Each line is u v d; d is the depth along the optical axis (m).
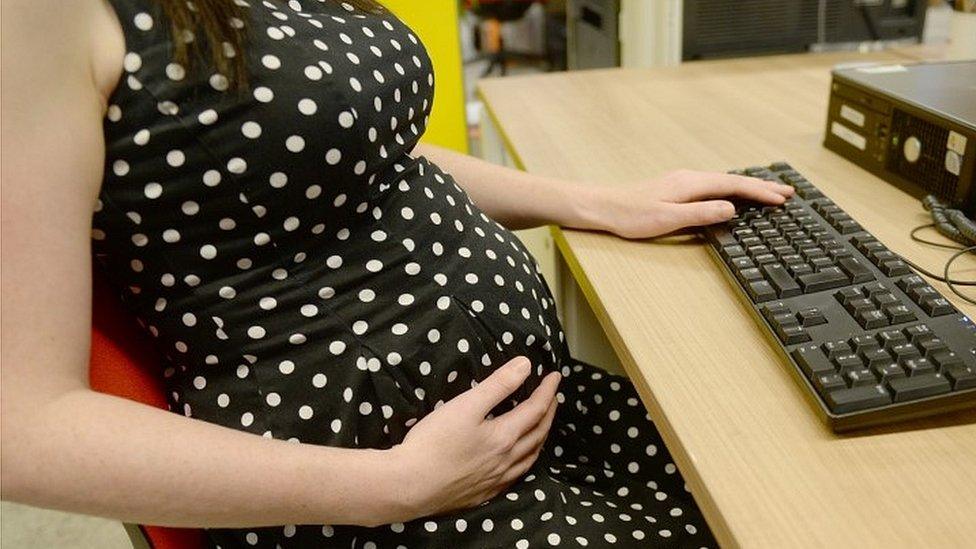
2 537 1.53
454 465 0.57
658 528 0.63
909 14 1.49
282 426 0.58
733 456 0.47
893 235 0.73
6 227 0.43
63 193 0.45
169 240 0.54
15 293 0.43
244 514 0.49
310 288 0.58
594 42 1.77
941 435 0.47
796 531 0.41
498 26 4.36
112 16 0.50
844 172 0.90
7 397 0.43
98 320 0.56
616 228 0.79
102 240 0.53
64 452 0.44
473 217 0.72
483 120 1.47
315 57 0.56
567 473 0.71
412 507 0.55
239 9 0.54
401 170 0.65
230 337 0.57
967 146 0.73
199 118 0.51
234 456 0.49
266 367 0.58
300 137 0.54
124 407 0.48
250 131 0.53
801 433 0.48
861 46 1.50
